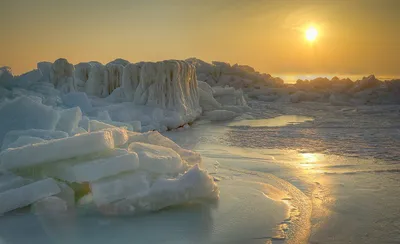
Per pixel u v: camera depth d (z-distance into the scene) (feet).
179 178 11.00
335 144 22.66
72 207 11.01
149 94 30.01
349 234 9.59
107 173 10.48
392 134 26.43
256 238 9.30
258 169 16.12
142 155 11.38
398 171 15.92
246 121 35.40
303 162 17.58
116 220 10.23
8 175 11.64
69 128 17.88
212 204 11.48
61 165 11.05
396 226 10.09
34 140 13.98
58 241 9.03
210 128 30.42
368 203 11.86
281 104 51.39
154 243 8.99
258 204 11.56
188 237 9.31
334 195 12.64
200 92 39.01
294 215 10.80
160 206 10.80
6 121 17.12
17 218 10.26
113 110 27.30
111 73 34.32
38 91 26.43
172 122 28.50
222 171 15.64
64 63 31.04
